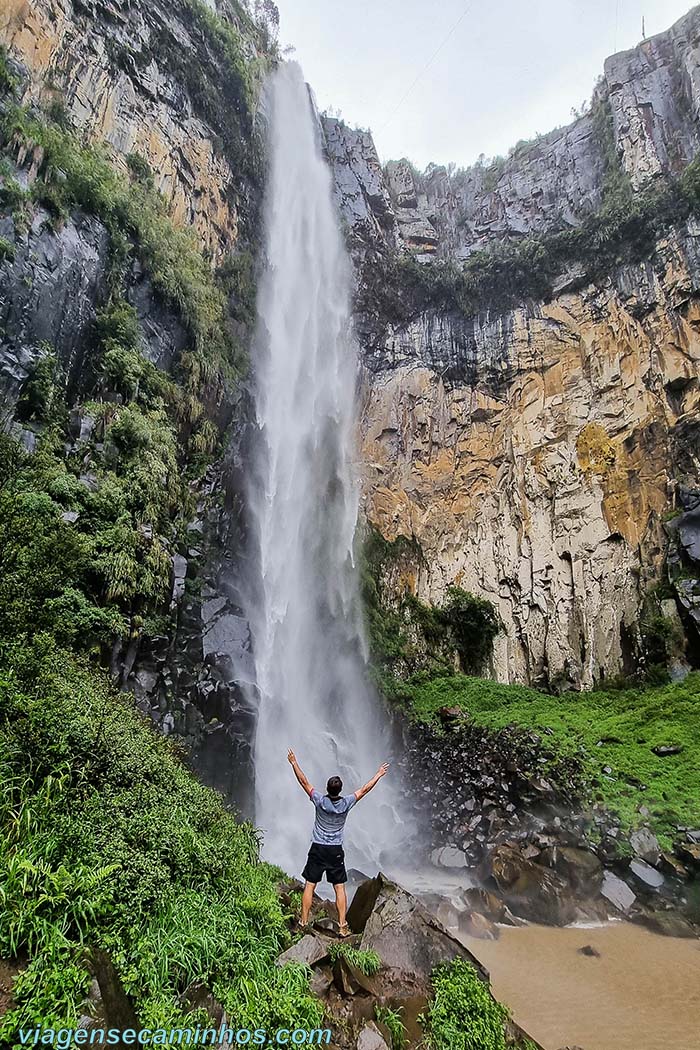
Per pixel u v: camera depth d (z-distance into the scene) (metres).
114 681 10.04
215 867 5.34
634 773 14.97
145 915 4.35
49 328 12.59
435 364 29.94
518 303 29.64
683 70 28.97
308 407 25.30
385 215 33.69
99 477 12.43
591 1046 6.40
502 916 10.90
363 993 4.52
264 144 27.39
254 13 32.50
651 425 23.89
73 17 17.09
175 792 6.46
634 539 23.11
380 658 22.94
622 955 9.20
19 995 3.51
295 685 19.23
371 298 30.61
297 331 26.09
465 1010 4.66
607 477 24.66
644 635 20.89
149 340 15.94
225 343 20.08
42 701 6.41
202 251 21.28
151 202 18.02
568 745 17.03
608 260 27.17
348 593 23.36
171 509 14.45
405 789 17.89
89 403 13.18
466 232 35.03
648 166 27.83
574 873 11.71
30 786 5.23
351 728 20.33
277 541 21.03
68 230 13.74
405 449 28.59
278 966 4.45
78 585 10.57
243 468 19.06
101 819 5.06
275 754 16.53
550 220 31.72
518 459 27.41
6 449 10.15
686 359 23.42
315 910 6.22
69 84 16.45
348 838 15.70
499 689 22.48
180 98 21.70
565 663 23.12
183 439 16.52
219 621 14.95
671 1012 7.25
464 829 14.87
